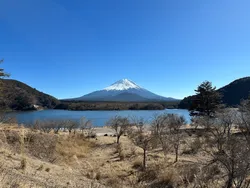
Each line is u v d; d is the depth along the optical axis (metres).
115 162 18.12
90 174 13.30
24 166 9.11
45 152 17.64
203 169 11.52
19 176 7.20
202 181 9.84
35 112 107.50
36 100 149.38
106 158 19.80
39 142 19.36
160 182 12.81
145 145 17.03
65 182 8.95
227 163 8.84
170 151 20.86
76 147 23.08
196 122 32.75
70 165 16.41
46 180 8.14
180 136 23.30
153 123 25.17
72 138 26.19
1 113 21.94
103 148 24.52
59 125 37.66
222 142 14.08
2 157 10.03
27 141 18.44
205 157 17.73
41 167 10.36
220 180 10.25
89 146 25.45
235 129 26.81
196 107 47.06
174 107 173.00
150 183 13.08
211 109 45.12
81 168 15.66
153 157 18.97
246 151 8.62
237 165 8.59
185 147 21.31
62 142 22.41
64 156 18.78
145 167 15.60
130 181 13.43
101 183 11.64
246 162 8.38
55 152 18.83
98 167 15.96
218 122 23.89
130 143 26.73
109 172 14.61
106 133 38.62
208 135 23.09
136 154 20.17
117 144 25.52
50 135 23.31
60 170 11.91
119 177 13.94
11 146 16.05
